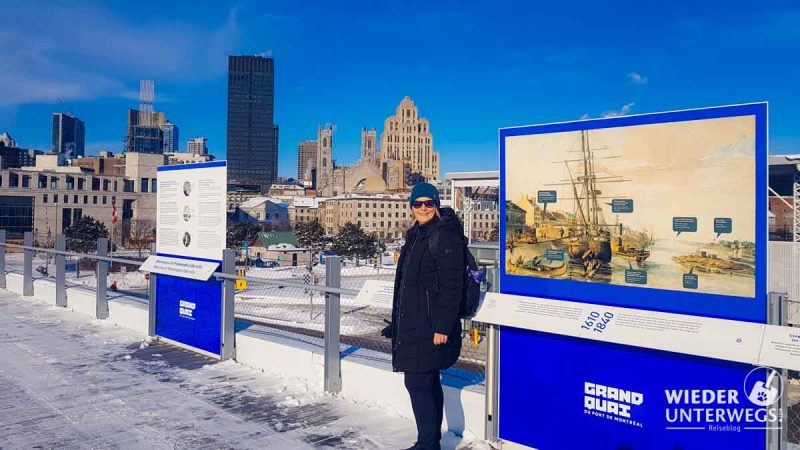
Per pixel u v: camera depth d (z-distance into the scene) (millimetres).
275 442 4129
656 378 3164
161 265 7359
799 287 15508
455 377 4547
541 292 3721
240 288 6656
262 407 4883
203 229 6758
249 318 16922
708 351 2867
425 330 3473
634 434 3244
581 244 3512
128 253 61438
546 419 3646
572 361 3527
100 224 69500
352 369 5082
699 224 3025
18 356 6707
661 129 3164
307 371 5551
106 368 6176
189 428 4422
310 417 4629
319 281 29203
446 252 3379
